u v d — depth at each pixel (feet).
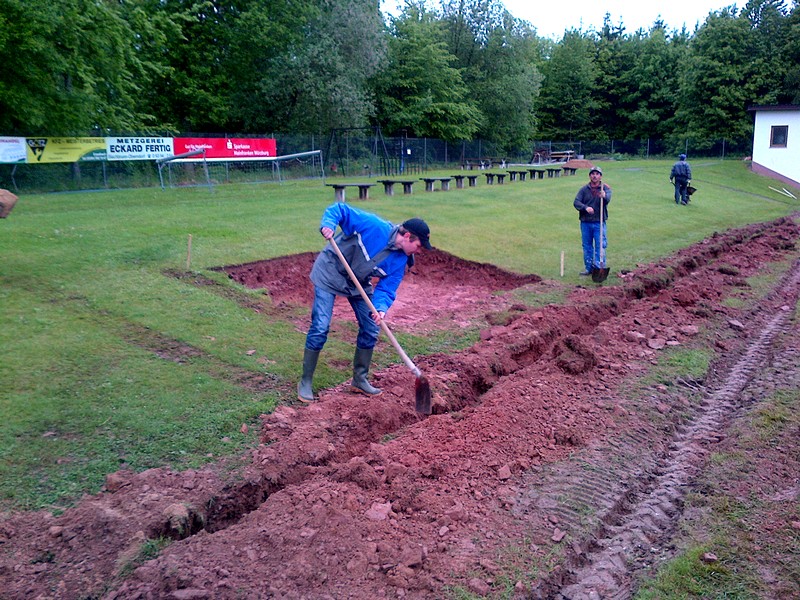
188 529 12.31
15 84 64.34
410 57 136.87
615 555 12.37
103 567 10.89
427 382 16.92
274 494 13.30
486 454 15.44
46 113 66.80
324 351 21.52
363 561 11.30
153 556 11.19
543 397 18.74
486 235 43.09
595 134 201.26
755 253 45.57
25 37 61.93
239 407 16.81
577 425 17.34
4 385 16.57
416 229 16.85
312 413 16.98
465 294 31.96
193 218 40.98
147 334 20.90
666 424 17.98
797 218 70.33
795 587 10.95
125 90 81.87
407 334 23.95
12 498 12.51
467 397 19.75
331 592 10.59
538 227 48.08
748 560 11.73
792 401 19.02
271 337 22.02
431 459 15.19
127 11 77.56
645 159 167.73
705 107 159.22
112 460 14.02
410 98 136.87
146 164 73.20
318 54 105.60
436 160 130.72
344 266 16.96
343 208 17.24
